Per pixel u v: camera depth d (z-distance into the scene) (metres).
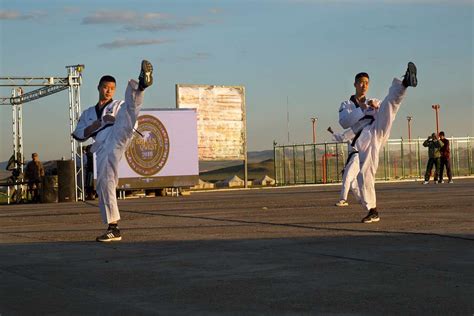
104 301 6.43
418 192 24.64
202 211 17.70
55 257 9.34
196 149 30.53
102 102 11.21
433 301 6.02
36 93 30.09
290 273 7.55
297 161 43.72
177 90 36.19
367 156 13.16
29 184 29.06
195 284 7.11
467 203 17.67
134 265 8.45
